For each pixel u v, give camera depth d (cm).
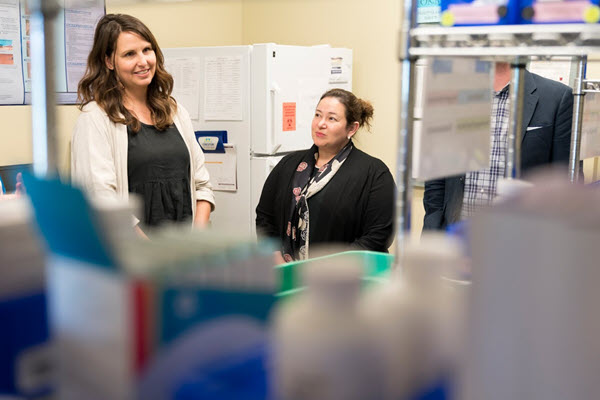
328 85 452
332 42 504
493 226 47
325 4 504
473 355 49
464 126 92
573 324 44
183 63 427
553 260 44
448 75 88
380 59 484
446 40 88
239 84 409
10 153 383
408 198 84
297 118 426
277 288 104
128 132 273
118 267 53
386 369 51
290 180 278
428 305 54
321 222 268
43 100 90
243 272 57
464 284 53
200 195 304
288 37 525
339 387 49
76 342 57
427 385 53
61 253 57
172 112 291
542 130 266
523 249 46
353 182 267
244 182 418
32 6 88
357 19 491
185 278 54
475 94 94
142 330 53
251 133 412
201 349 54
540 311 45
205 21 507
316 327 50
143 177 275
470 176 251
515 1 87
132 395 53
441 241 58
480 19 90
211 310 55
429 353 53
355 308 51
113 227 58
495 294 47
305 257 270
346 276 51
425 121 84
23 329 63
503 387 47
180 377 53
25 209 65
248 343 55
